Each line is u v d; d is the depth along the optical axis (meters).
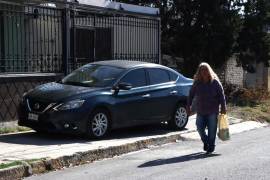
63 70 15.07
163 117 13.05
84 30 16.14
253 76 29.16
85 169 9.07
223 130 10.88
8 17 13.77
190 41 23.70
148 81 12.66
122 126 12.01
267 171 8.84
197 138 12.75
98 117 11.43
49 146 10.36
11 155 9.32
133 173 8.67
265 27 24.94
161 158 10.19
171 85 13.23
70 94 11.13
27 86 13.52
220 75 25.84
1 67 13.42
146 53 18.62
